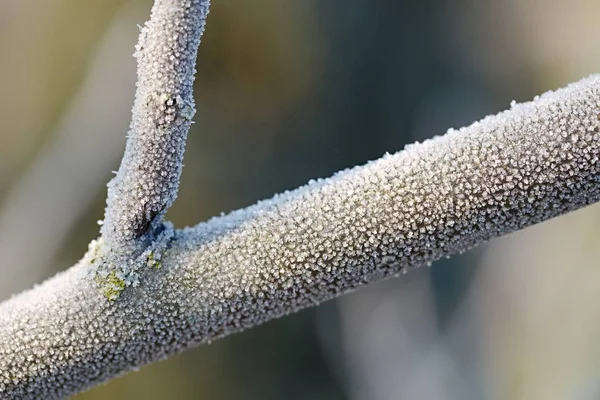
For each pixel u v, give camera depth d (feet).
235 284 1.07
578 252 3.64
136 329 1.08
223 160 3.66
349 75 4.20
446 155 1.06
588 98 1.05
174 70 1.05
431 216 1.06
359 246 1.06
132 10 3.13
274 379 3.68
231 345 3.59
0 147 3.04
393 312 4.03
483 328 3.91
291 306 1.08
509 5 4.63
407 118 4.42
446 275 4.19
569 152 1.05
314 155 3.98
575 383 3.33
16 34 3.16
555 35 4.43
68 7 3.18
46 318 1.08
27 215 2.90
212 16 3.63
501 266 4.02
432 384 3.81
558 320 3.57
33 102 3.11
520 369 3.65
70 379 1.09
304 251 1.07
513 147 1.05
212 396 3.44
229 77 3.70
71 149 2.99
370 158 4.23
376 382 3.85
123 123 3.07
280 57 3.80
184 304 1.08
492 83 4.59
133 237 1.07
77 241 2.95
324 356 3.82
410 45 4.52
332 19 4.13
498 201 1.05
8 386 1.08
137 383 3.22
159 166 1.06
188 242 1.08
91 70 3.08
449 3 4.66
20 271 2.82
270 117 3.82
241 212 1.08
